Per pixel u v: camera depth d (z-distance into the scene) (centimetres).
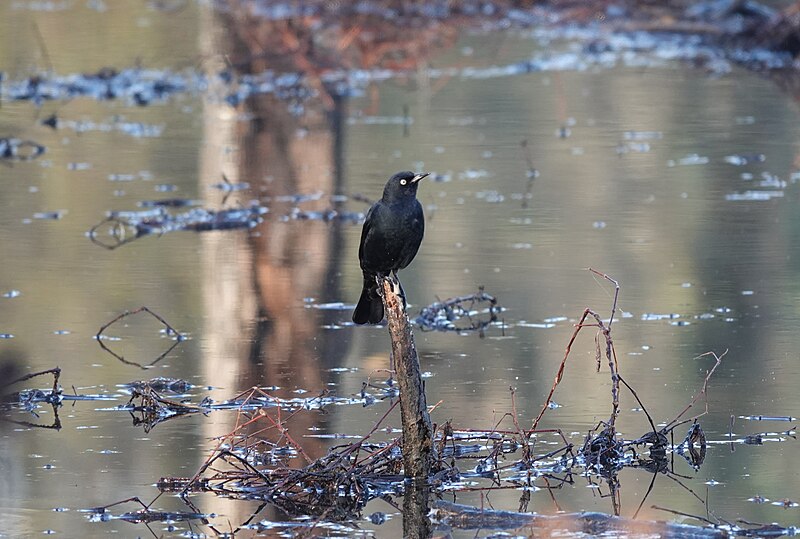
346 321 1280
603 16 3441
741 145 2114
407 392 855
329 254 1535
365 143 2191
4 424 983
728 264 1445
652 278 1391
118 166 2036
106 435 958
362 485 856
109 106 2583
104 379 1094
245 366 1129
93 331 1231
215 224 1680
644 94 2614
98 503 825
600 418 982
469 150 2119
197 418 997
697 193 1802
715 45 3139
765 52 3047
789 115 2370
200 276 1433
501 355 1150
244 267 1470
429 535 774
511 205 1756
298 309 1320
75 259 1508
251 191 1872
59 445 936
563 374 1089
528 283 1387
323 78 2847
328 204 1794
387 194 959
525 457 892
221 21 3388
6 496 835
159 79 2759
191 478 862
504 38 3350
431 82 2809
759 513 799
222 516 809
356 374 1106
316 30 3212
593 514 786
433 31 3322
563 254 1503
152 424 984
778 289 1342
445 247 1551
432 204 1772
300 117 2442
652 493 838
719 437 940
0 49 3081
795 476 862
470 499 834
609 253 1505
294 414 986
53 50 3075
